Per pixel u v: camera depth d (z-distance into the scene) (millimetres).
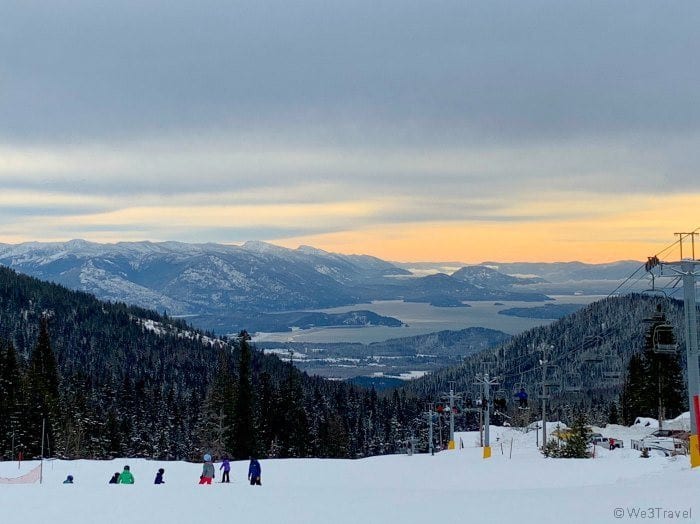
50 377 137000
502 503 30250
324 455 151500
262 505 31562
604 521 24906
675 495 30000
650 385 118812
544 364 88062
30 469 64000
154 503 32906
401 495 34625
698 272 45188
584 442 73875
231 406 130250
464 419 190250
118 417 159250
